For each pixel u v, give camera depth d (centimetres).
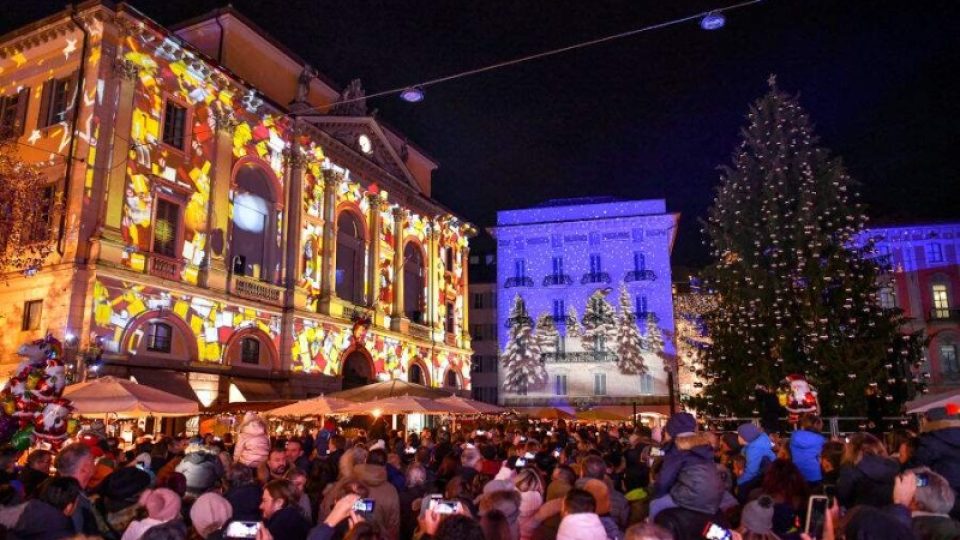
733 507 667
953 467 678
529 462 959
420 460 1247
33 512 526
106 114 2473
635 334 5734
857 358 2305
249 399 2814
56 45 2608
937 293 4516
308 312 3300
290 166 3378
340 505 561
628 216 5988
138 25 2558
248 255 3116
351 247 3894
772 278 2503
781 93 2733
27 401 1227
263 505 642
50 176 2473
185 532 436
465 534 385
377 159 4125
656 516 552
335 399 1953
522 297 6031
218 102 2958
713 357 2847
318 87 3897
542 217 6234
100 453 1022
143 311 2489
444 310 4891
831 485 695
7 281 2409
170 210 2698
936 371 4409
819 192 2558
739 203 2734
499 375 5950
